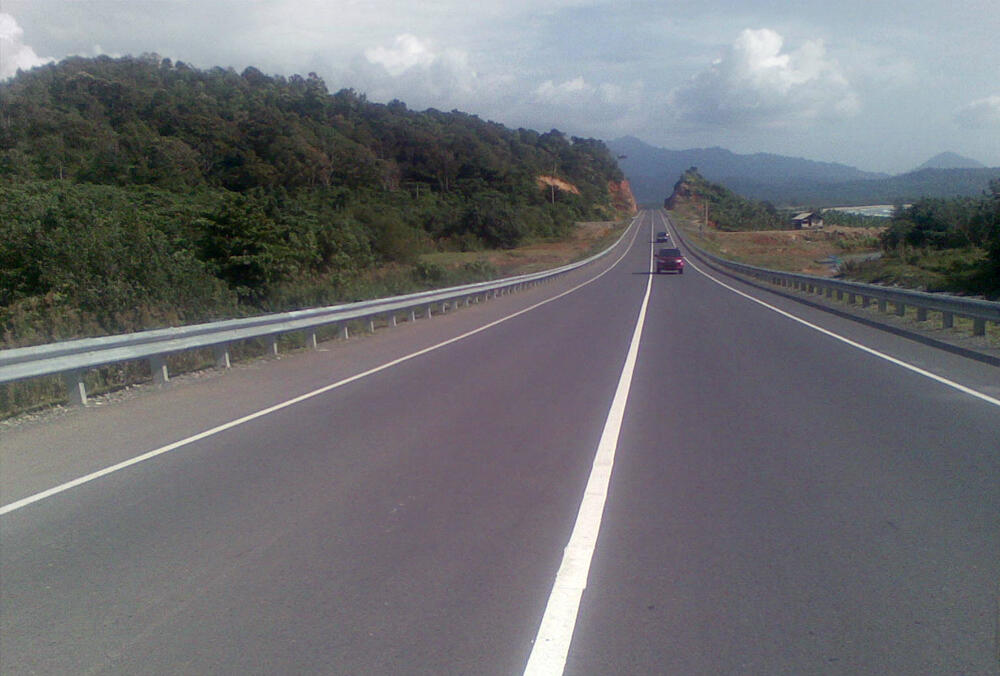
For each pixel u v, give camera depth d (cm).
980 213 4725
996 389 1229
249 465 863
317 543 629
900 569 562
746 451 884
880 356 1600
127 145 6359
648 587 538
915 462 834
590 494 739
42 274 2000
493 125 17962
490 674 435
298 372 1542
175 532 661
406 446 929
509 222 9988
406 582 553
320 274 3600
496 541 625
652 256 7831
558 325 2322
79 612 518
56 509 729
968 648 454
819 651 454
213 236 3384
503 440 949
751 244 10888
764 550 599
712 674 432
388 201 9506
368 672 438
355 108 13738
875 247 8269
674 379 1356
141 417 1141
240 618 504
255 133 8275
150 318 1769
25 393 1252
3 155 5419
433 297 2719
